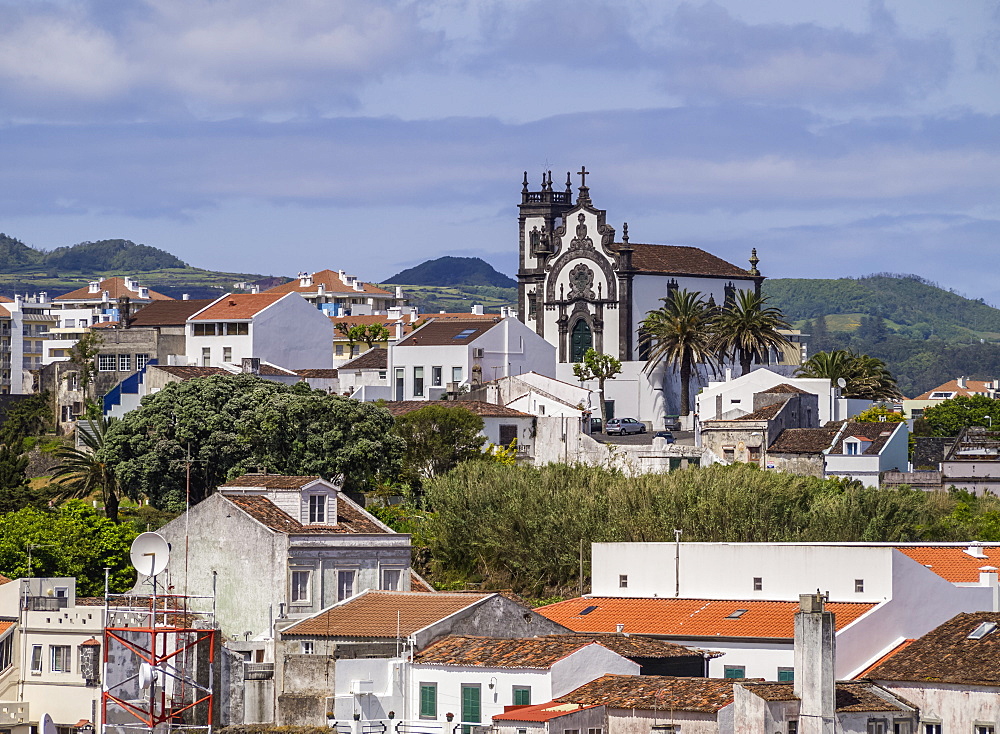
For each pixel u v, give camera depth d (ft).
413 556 480.23
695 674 316.19
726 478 472.85
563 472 501.15
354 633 315.17
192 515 370.53
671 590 370.53
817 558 349.61
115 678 294.66
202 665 290.76
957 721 290.35
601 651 292.40
